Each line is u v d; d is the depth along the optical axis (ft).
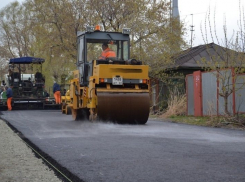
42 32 96.84
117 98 46.09
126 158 23.24
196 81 63.62
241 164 21.30
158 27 85.40
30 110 98.02
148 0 86.94
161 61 81.97
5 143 31.55
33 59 103.96
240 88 50.67
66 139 32.24
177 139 32.01
